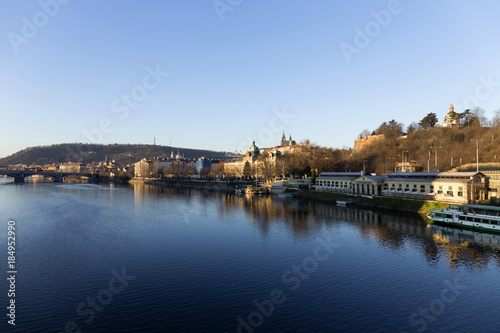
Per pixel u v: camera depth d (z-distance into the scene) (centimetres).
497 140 17662
